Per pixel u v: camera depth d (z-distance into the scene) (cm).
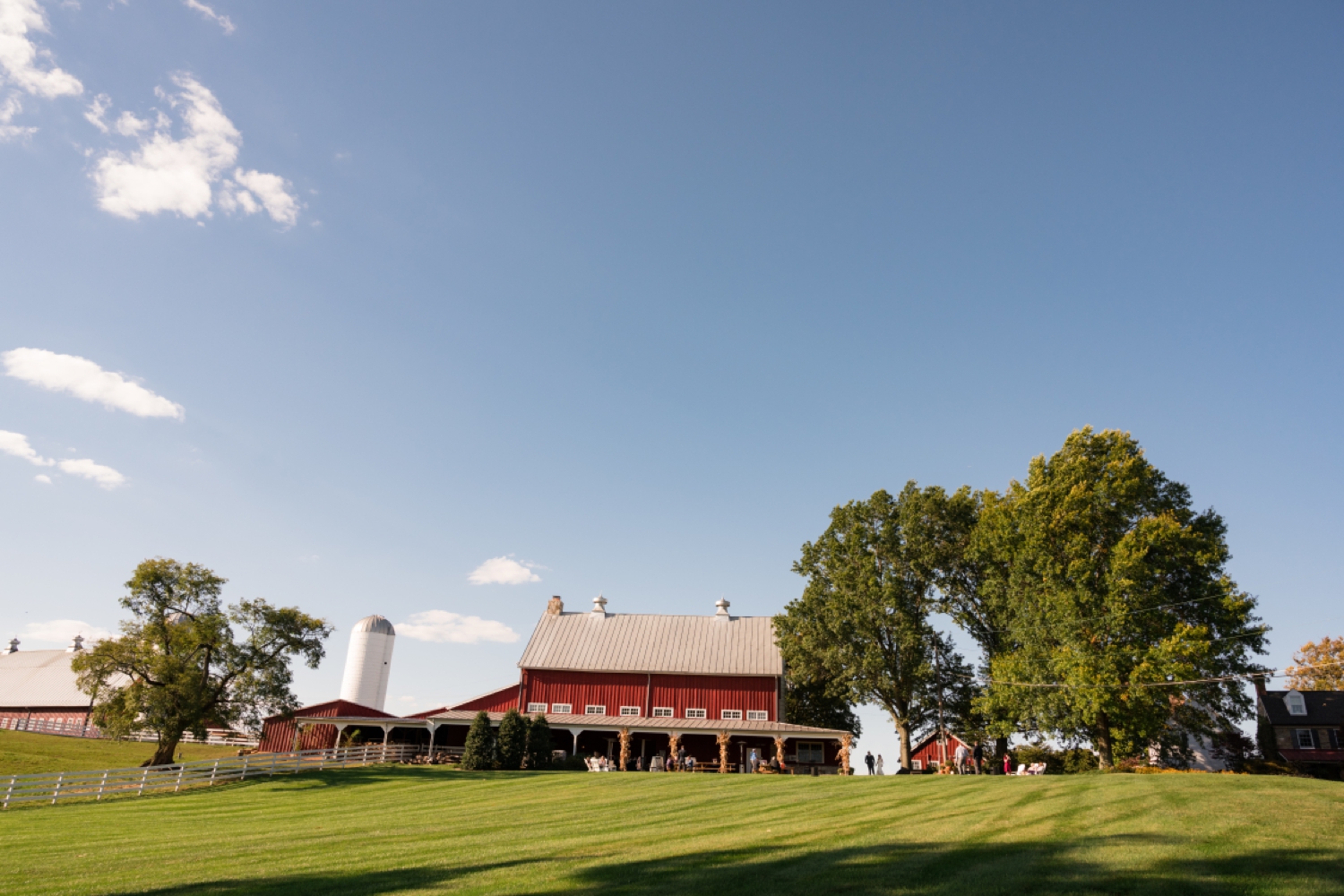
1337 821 1599
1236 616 3628
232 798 3238
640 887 1271
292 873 1546
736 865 1404
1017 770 4519
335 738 5428
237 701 4191
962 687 4991
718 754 5128
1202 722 3712
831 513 5262
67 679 8062
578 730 4812
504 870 1455
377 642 7388
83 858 1833
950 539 5041
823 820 1980
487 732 4331
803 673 5088
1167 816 1691
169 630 4153
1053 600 3838
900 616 4772
